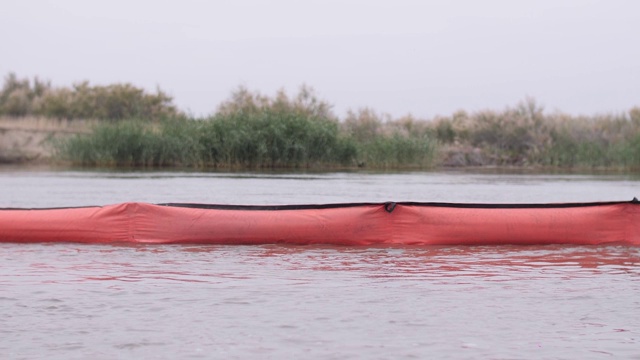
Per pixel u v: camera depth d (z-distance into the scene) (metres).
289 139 35.25
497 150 45.41
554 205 9.61
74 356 4.71
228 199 16.22
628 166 37.97
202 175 26.61
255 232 9.24
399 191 19.33
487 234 9.29
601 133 44.44
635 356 4.75
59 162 34.84
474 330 5.30
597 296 6.35
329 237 9.26
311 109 44.66
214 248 9.00
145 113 49.69
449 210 9.43
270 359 4.67
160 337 5.09
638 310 5.89
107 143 34.12
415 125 48.25
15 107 48.34
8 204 14.33
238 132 34.41
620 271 7.57
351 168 36.12
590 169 38.78
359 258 8.31
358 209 9.36
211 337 5.10
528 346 4.95
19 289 6.48
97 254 8.49
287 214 9.34
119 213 9.41
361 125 44.69
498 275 7.30
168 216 9.37
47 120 42.84
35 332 5.19
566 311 5.84
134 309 5.81
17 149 36.41
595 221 9.48
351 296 6.29
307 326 5.36
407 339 5.08
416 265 7.88
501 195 18.41
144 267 7.64
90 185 20.25
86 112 48.81
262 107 43.28
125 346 4.90
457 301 6.14
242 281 6.90
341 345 4.94
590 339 5.11
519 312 5.80
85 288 6.54
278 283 6.82
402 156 38.16
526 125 45.44
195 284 6.75
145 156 34.31
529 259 8.31
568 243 9.43
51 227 9.35
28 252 8.62
